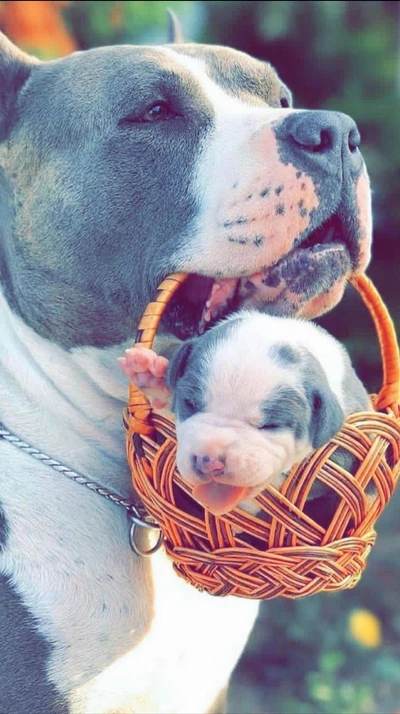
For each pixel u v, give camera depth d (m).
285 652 0.97
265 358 0.46
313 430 0.45
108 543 0.56
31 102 0.58
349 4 1.41
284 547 0.47
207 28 1.47
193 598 0.57
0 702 0.53
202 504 0.45
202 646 0.58
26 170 0.58
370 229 0.55
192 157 0.55
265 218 0.52
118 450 0.58
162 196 0.55
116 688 0.55
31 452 0.56
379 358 1.28
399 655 0.98
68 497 0.56
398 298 1.37
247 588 0.48
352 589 1.05
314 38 1.41
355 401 0.51
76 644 0.54
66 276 0.57
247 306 0.54
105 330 0.57
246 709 0.91
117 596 0.55
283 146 0.53
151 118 0.56
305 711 0.91
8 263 0.58
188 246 0.54
